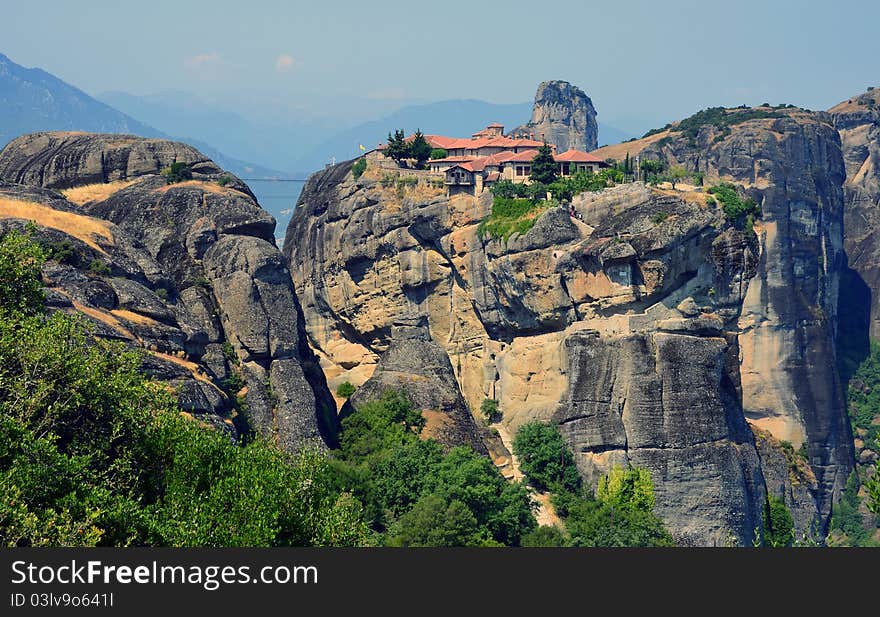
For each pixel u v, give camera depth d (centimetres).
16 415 14512
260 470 14650
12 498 12888
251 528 13875
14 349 14900
